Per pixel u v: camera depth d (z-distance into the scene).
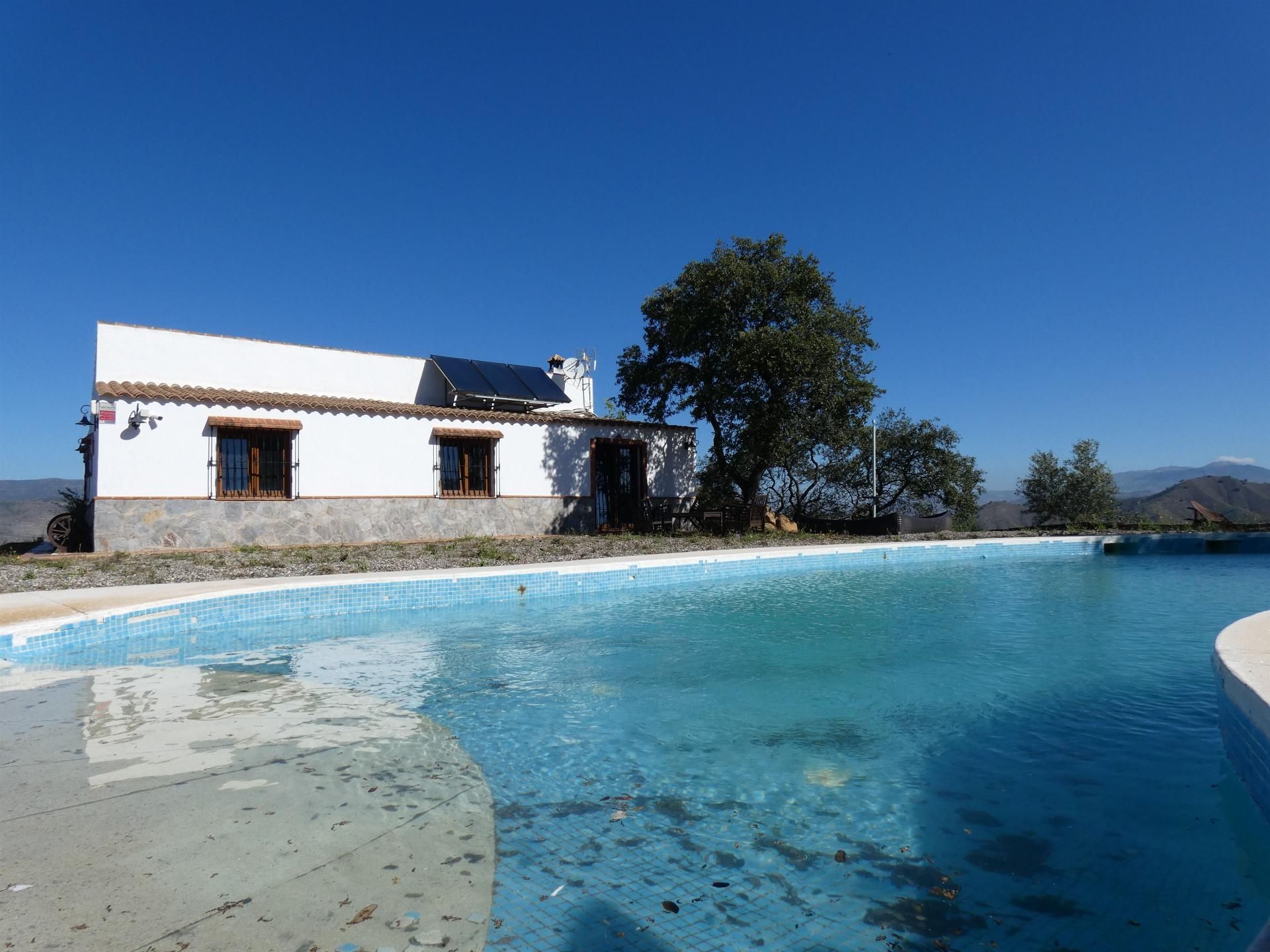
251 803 3.19
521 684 5.47
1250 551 15.98
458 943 2.15
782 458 18.34
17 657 5.93
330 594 8.41
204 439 12.17
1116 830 2.97
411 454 14.45
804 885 2.56
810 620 8.12
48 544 12.60
